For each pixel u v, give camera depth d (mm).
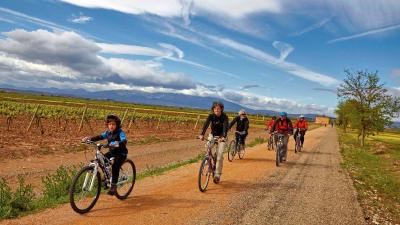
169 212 7598
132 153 20031
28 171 13695
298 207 8789
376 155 27734
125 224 6660
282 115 15992
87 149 19938
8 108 37406
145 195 8961
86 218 6906
